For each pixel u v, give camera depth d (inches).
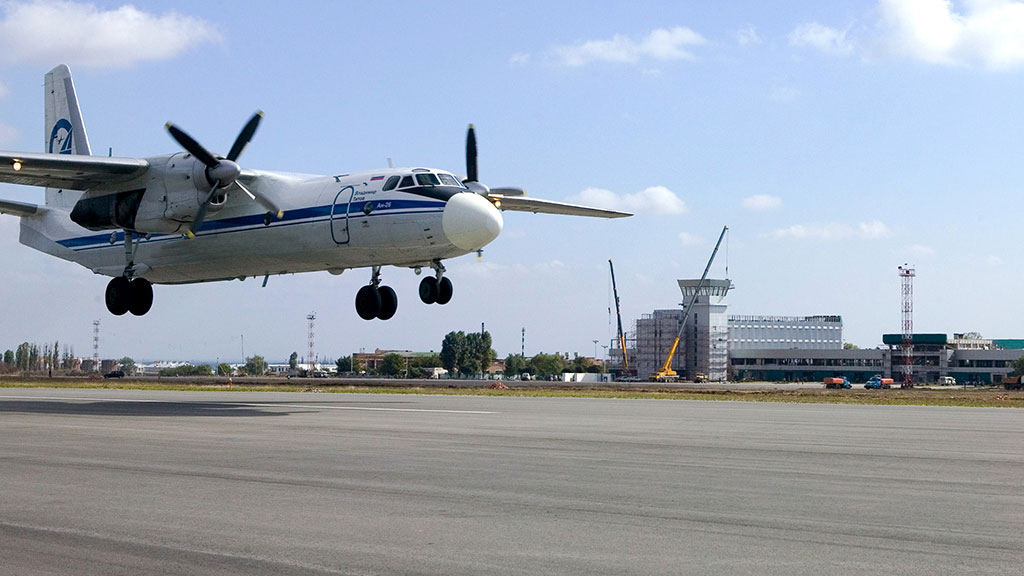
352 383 2578.7
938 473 405.4
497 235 864.9
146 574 233.3
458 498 338.3
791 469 417.1
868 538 273.6
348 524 291.7
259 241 964.0
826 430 620.7
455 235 850.8
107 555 251.9
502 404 936.9
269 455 459.8
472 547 261.9
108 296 1084.5
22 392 1245.7
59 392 1251.2
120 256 1116.5
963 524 293.4
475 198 864.3
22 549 258.4
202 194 922.1
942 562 245.4
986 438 565.3
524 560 247.8
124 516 303.1
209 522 294.0
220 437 550.0
